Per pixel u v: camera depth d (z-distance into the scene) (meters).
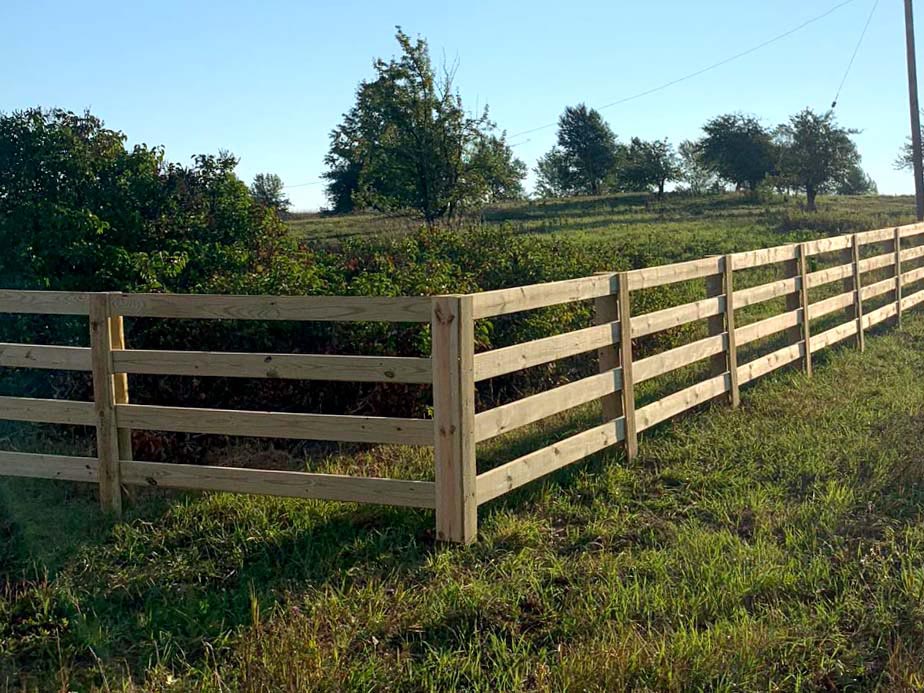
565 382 8.56
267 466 6.55
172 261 8.86
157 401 7.18
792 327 9.57
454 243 10.82
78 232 8.54
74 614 4.38
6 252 8.59
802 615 4.10
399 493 5.11
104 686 3.66
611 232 31.61
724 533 5.07
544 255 10.17
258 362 5.41
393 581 4.56
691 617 4.11
